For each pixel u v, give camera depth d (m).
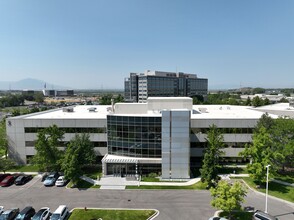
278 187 41.91
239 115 61.28
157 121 49.03
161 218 32.72
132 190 42.00
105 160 48.97
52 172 49.91
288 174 47.66
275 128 47.25
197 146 55.44
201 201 37.56
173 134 46.56
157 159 49.12
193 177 48.09
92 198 39.09
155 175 48.34
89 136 53.53
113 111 65.25
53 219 31.02
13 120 56.78
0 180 46.81
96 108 78.94
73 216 33.28
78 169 43.56
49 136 50.94
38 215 32.03
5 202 37.94
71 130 56.75
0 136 56.84
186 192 40.94
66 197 39.56
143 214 33.72
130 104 60.41
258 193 39.84
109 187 43.38
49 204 37.19
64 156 46.41
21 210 35.19
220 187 31.02
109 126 52.78
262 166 40.25
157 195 39.91
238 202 30.98
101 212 34.38
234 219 31.98
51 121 56.62
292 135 45.94
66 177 43.09
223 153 47.94
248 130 54.97
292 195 38.69
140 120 49.59
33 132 56.88
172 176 47.16
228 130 55.06
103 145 56.66
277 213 33.38
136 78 195.12
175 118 46.34
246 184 43.62
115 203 37.22
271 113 71.12
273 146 45.56
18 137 57.09
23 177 46.19
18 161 57.59
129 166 49.16
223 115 61.09
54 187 43.75
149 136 49.59
